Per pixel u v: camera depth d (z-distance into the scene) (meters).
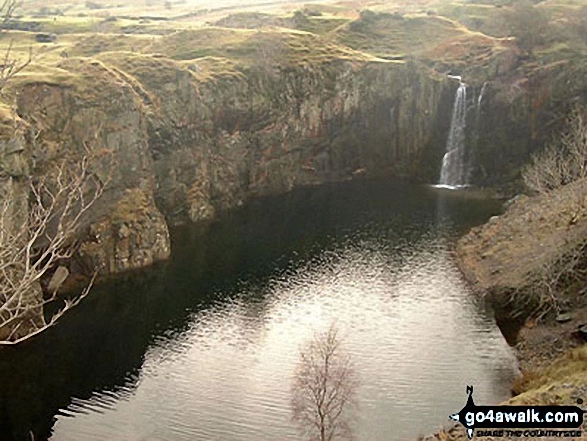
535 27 146.75
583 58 136.75
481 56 148.00
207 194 120.50
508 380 61.09
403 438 51.97
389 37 161.88
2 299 66.19
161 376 64.38
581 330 63.31
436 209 119.12
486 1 192.38
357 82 142.25
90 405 60.00
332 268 91.25
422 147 146.62
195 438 54.25
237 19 173.75
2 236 24.09
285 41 142.50
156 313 78.88
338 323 73.88
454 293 81.69
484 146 140.88
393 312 76.56
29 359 68.88
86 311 80.19
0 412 59.53
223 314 77.88
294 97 136.75
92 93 96.12
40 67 96.94
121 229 94.62
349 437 51.91
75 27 160.38
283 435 54.00
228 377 63.66
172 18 199.00
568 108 132.38
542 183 112.25
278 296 82.31
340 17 174.62
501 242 92.81
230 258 96.88
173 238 107.12
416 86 145.00
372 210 119.94
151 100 112.19
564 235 81.19
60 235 24.09
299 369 60.22
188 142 116.94
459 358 65.38
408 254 95.81
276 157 135.25
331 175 143.25
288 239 104.81
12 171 72.44
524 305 73.25
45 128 89.06
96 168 93.31
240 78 129.38
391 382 60.78
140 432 55.50
